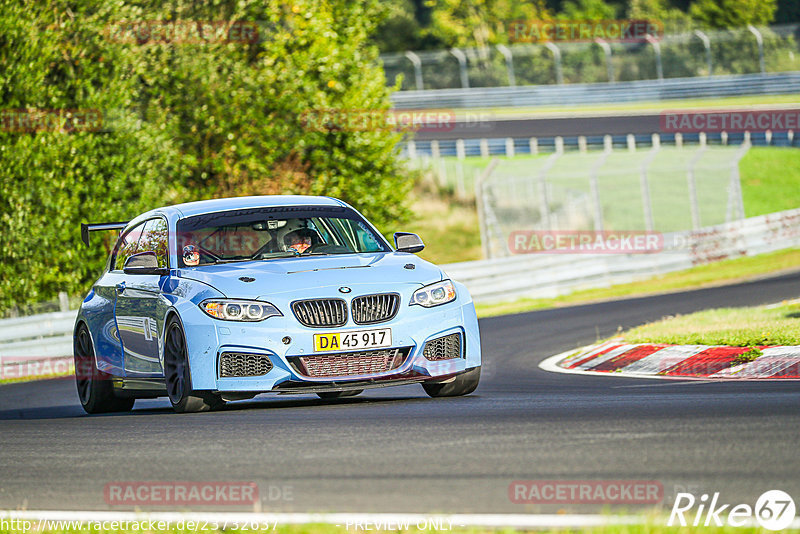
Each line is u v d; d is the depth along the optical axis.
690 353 40.00
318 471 19.66
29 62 70.12
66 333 60.94
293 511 16.64
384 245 33.84
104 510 17.56
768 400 26.55
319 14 87.38
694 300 68.44
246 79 82.12
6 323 58.09
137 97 76.81
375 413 27.31
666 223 126.94
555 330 59.25
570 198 128.62
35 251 70.31
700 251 92.81
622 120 168.75
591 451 20.17
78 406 41.88
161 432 25.86
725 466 18.41
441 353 30.44
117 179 73.38
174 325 30.66
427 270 31.25
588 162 146.75
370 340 29.27
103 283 37.06
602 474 18.17
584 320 62.97
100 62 74.81
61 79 74.12
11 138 69.81
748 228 97.31
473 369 31.30
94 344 36.50
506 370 43.81
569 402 28.19
